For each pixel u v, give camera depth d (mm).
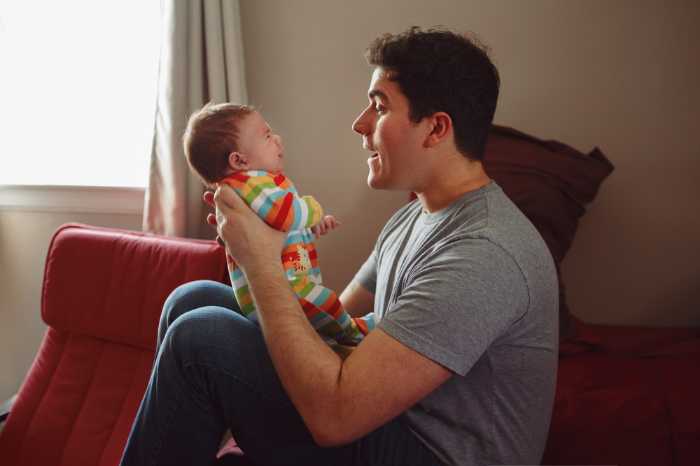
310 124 1987
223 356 960
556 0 1826
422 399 990
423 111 1000
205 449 1014
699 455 1272
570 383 1451
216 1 1745
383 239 1304
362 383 857
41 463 1595
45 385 1675
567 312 1660
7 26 2117
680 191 1881
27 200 2115
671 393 1385
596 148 1818
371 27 1906
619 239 1938
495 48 1875
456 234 958
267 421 1003
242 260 1006
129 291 1586
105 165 2168
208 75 1782
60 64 2139
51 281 1662
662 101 1840
